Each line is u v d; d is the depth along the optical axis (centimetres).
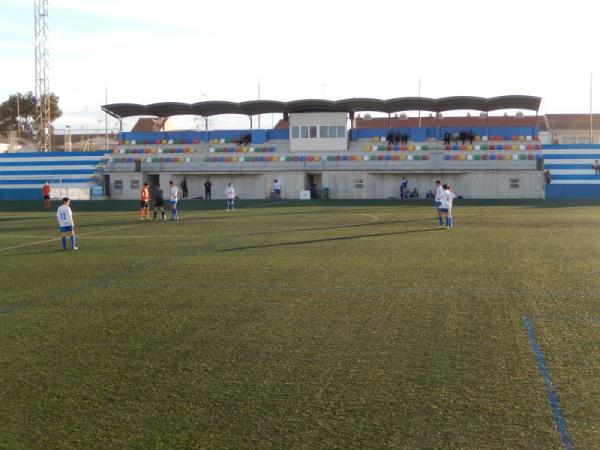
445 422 630
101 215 3772
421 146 6369
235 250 1984
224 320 1050
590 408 662
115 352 875
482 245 2042
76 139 11356
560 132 7775
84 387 739
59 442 599
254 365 812
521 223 2894
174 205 3397
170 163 6350
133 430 621
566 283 1348
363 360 827
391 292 1268
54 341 934
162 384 746
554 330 963
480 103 6188
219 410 667
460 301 1174
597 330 960
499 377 756
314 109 6425
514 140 6334
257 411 663
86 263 1739
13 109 10988
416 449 575
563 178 6144
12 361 838
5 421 648
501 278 1416
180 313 1106
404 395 702
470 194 5903
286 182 6122
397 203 4825
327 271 1540
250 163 6250
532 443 585
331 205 4609
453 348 875
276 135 6856
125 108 6662
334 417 645
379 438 597
